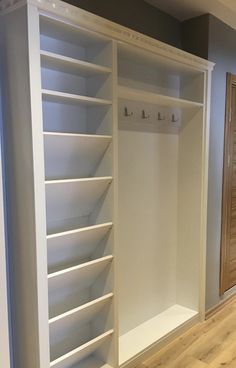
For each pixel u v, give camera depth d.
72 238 1.71
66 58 1.57
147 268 2.55
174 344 2.40
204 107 2.55
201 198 2.63
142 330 2.43
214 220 2.82
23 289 1.58
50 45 1.73
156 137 2.53
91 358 2.05
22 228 1.55
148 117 2.43
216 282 2.92
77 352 1.77
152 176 2.52
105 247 1.93
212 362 2.19
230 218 3.05
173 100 2.28
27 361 1.61
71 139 1.62
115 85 1.82
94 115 1.89
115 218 1.88
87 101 1.71
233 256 3.16
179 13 2.51
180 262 2.81
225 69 2.77
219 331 2.58
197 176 2.64
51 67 1.69
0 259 1.37
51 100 1.69
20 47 1.44
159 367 2.14
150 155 2.49
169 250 2.75
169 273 2.77
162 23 2.47
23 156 1.49
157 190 2.58
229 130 2.91
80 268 1.73
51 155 1.63
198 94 2.56
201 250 2.67
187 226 2.74
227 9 2.45
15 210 1.57
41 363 1.54
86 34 1.69
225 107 2.83
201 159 2.60
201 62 2.43
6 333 1.41
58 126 1.79
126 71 2.21
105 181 1.82
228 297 3.13
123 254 2.33
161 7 2.41
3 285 1.39
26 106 1.45
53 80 1.75
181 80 2.64
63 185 1.60
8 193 1.60
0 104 1.57
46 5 1.43
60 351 1.90
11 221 1.60
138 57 2.12
